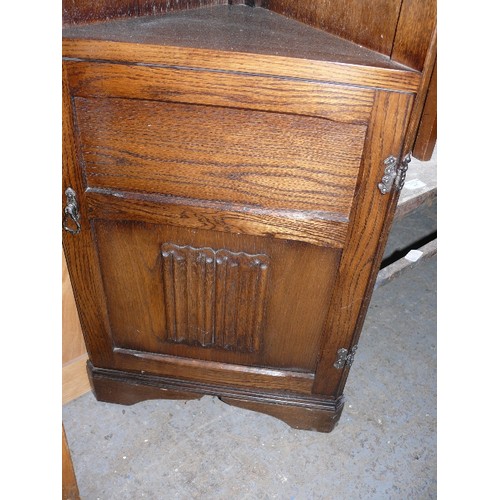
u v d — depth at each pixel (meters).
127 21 0.90
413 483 1.28
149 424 1.38
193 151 0.89
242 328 1.16
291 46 0.83
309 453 1.34
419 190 1.62
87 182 0.96
